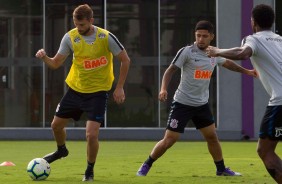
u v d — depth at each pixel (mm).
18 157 43875
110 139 59688
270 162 23859
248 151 48094
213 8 58781
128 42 59531
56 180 29797
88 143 28938
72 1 59688
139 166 36656
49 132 60406
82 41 28938
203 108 30922
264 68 23625
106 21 59594
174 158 42000
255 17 24062
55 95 60281
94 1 59625
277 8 58281
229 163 38875
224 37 58688
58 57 29484
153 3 59219
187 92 30578
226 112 59344
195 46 30469
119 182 28906
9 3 60281
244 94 59125
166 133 31031
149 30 59344
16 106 60656
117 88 29344
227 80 59125
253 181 29547
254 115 59125
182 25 59094
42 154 46188
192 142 56844
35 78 60438
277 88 23484
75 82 29594
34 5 60094
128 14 59438
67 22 59781
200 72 30375
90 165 29266
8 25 60344
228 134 59281
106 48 29031
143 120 59625
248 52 23094
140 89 59531
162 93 30422
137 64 59531
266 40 23625
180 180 29812
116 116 59781
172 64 30500
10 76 60594
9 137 60656
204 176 31562
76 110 29719
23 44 60344
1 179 30297
